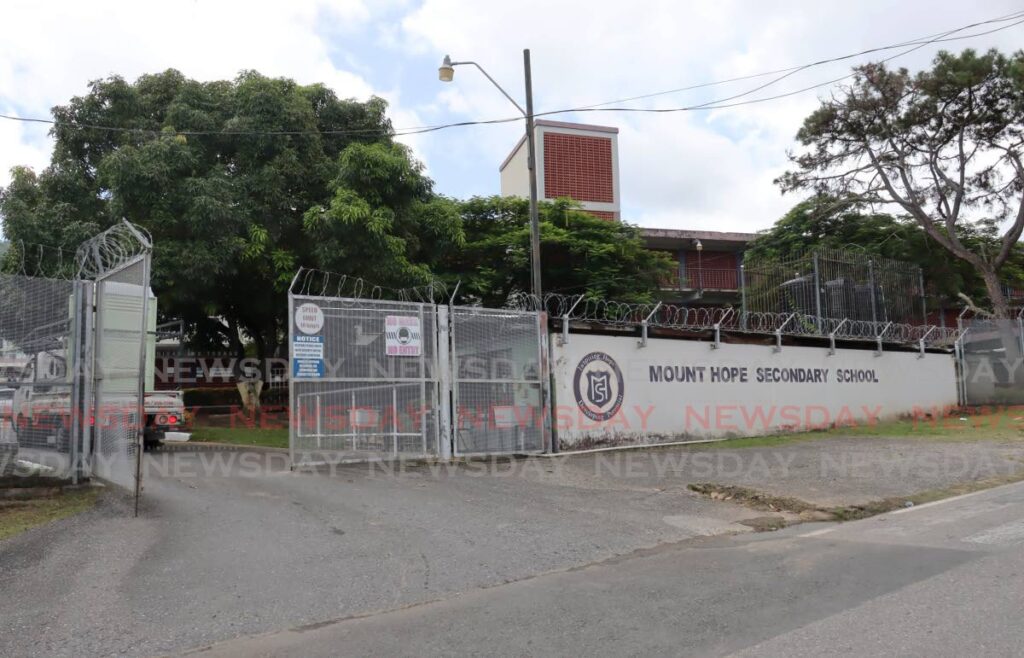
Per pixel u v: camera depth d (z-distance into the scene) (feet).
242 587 18.75
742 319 59.52
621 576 20.12
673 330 51.67
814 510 28.81
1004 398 76.48
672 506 29.89
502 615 16.89
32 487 28.96
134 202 52.26
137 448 26.78
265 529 24.31
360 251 53.06
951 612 16.01
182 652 14.87
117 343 29.04
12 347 29.01
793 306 72.64
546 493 31.91
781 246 107.04
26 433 29.09
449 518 26.76
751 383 55.88
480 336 41.86
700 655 14.05
